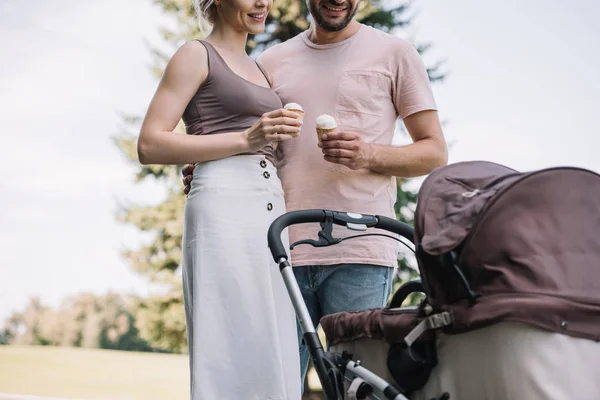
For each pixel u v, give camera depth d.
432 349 2.08
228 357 2.61
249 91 2.81
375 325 2.22
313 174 3.02
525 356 1.87
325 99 3.05
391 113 3.11
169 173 10.88
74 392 14.55
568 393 1.87
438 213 2.11
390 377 2.21
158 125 2.71
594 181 2.07
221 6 2.88
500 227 1.97
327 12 3.04
